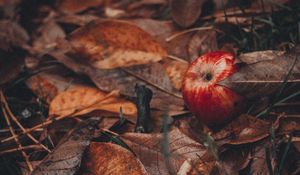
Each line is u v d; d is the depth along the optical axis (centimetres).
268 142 60
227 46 74
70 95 70
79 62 73
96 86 72
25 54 82
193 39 77
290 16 76
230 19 78
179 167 58
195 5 79
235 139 60
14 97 76
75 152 59
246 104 62
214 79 61
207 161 59
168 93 69
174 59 74
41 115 68
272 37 73
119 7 95
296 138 60
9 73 75
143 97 66
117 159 58
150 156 60
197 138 63
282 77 60
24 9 96
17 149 66
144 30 76
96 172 59
